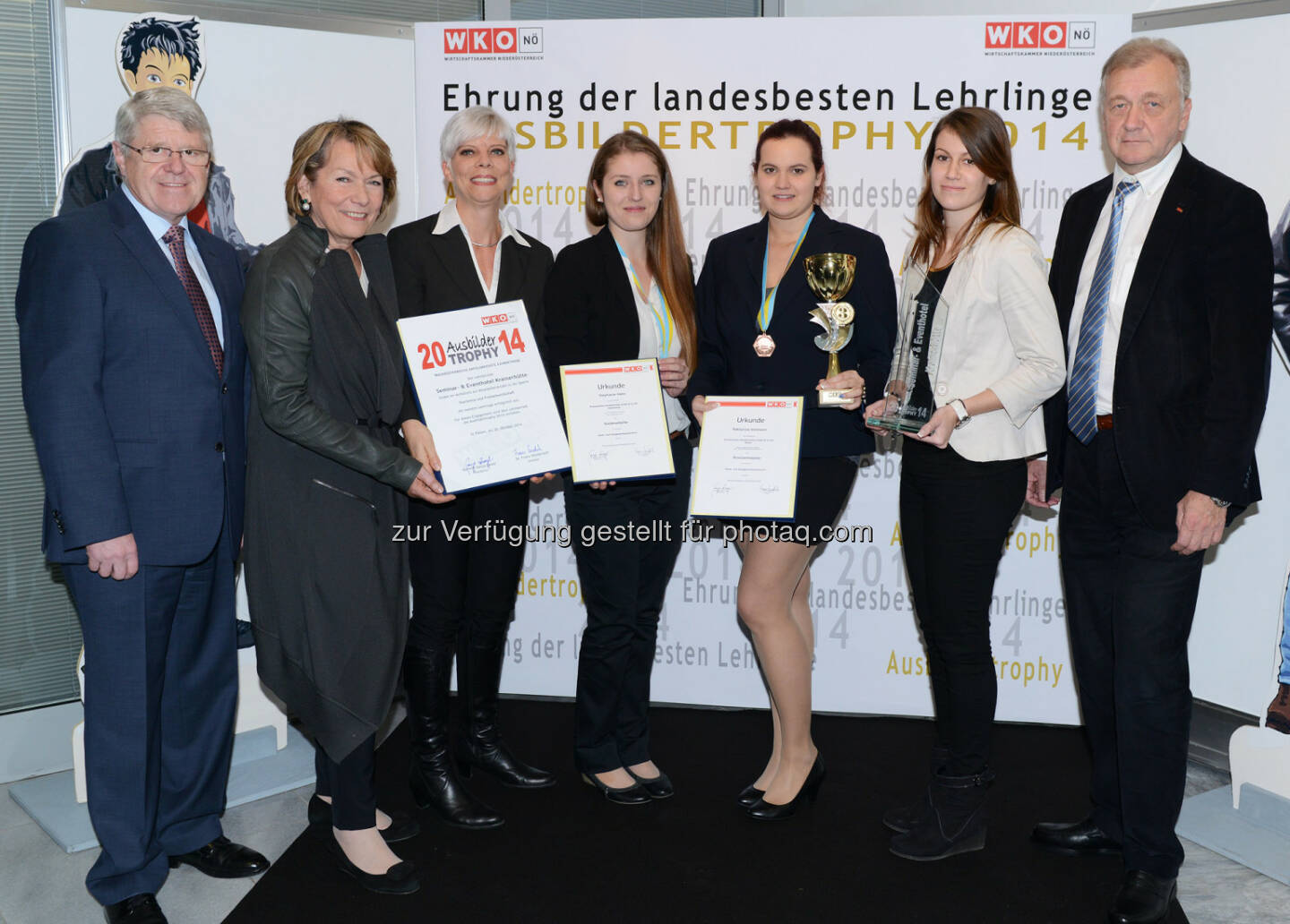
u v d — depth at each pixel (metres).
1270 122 2.75
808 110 3.08
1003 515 2.33
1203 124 2.86
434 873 2.42
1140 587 2.19
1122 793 2.26
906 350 2.33
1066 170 3.02
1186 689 2.22
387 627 2.24
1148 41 2.12
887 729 3.27
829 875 2.42
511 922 2.23
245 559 2.25
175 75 2.94
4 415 2.97
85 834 2.64
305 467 2.18
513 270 2.52
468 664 2.77
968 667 2.41
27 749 3.02
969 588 2.37
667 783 2.81
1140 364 2.13
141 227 2.17
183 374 2.18
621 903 2.30
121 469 2.14
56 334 2.07
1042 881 2.40
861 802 2.78
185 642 2.37
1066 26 2.96
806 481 2.46
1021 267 2.21
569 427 2.44
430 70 3.14
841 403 2.35
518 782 2.83
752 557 2.54
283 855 2.51
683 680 3.42
